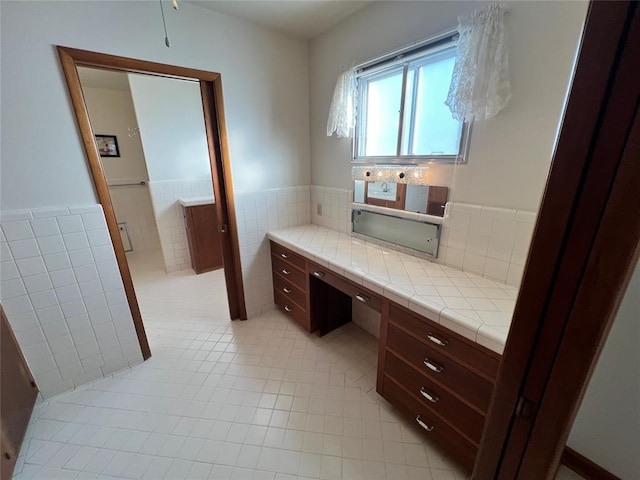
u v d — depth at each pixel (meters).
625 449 1.10
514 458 0.54
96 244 1.68
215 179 2.15
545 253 0.41
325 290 2.17
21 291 1.50
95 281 1.72
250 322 2.47
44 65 1.38
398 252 1.89
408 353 1.38
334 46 2.08
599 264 0.36
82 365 1.76
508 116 1.27
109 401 1.67
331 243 2.11
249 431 1.48
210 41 1.85
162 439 1.45
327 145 2.34
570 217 0.37
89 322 1.74
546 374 0.45
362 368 1.92
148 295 2.99
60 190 1.53
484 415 1.11
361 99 2.01
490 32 1.21
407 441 1.43
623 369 1.02
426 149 1.71
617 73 0.31
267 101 2.20
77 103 1.49
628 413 1.06
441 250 1.66
